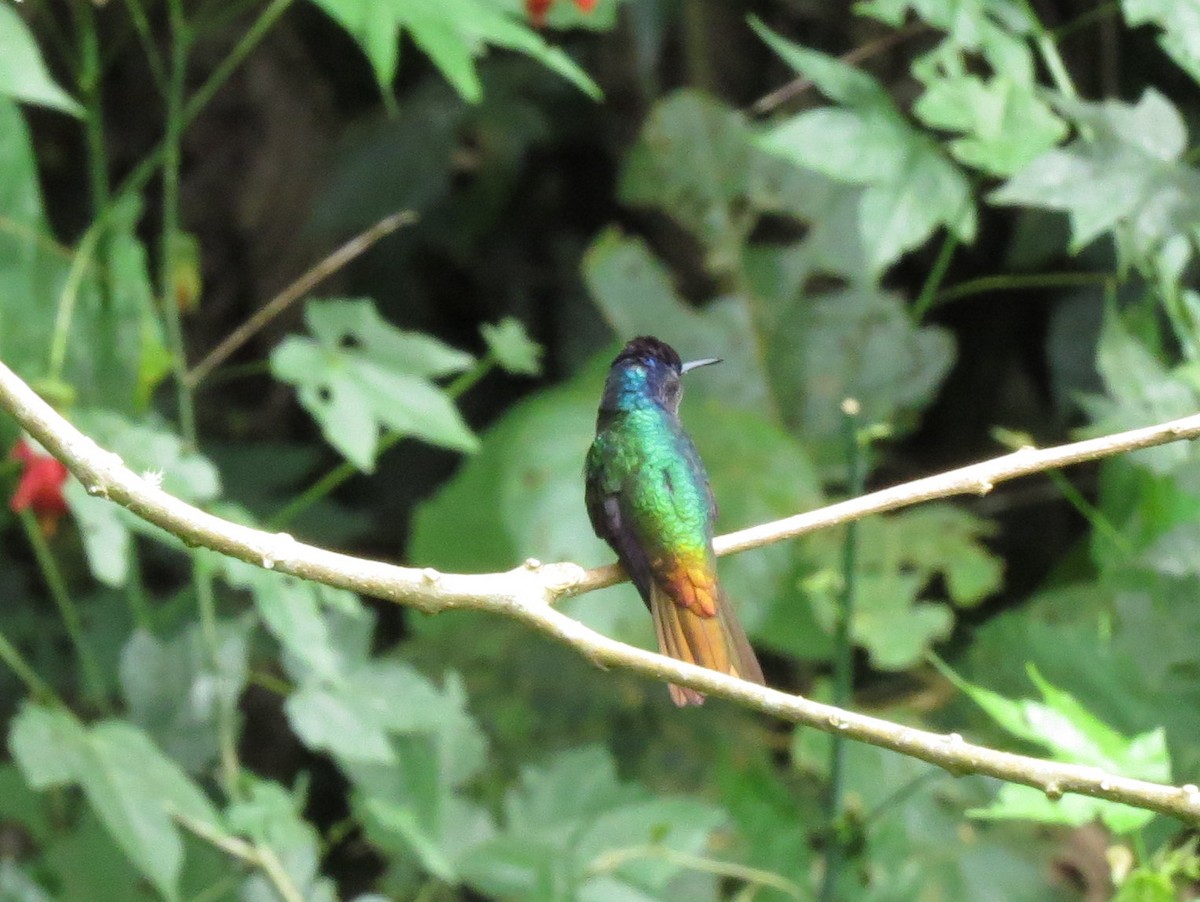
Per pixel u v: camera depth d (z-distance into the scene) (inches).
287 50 590.9
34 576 568.1
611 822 361.4
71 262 360.5
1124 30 494.6
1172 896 267.1
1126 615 389.1
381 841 351.3
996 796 391.9
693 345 471.5
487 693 461.1
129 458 331.3
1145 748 260.5
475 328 597.6
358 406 343.0
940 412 549.3
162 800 304.5
